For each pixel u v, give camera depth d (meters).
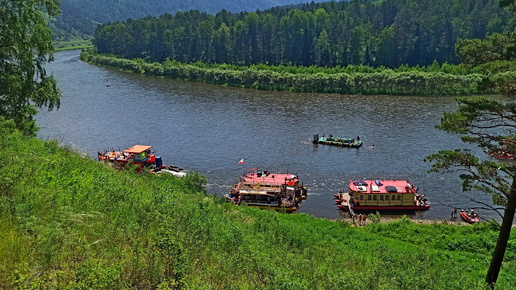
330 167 65.44
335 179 61.25
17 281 10.84
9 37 38.34
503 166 23.69
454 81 116.50
